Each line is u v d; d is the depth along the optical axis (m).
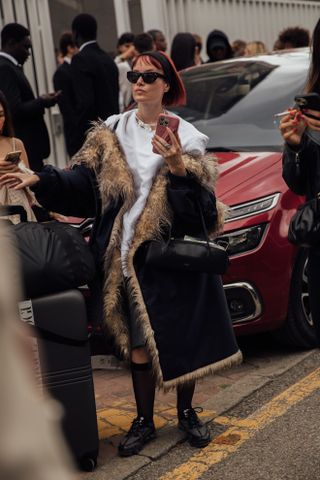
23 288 3.51
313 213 3.31
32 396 0.83
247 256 5.00
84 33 8.48
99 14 12.16
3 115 5.31
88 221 5.02
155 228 3.79
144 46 9.56
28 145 7.72
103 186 3.84
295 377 4.98
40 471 0.81
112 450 4.05
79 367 3.67
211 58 10.89
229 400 4.63
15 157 3.77
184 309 3.88
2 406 0.82
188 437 4.08
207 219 3.85
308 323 5.41
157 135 3.72
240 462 3.83
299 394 4.67
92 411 3.72
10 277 0.85
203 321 3.93
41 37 9.85
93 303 3.95
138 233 3.81
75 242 3.67
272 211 5.14
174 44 10.02
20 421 0.81
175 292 3.86
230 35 13.28
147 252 3.77
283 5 14.66
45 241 3.61
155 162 3.83
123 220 3.86
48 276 3.55
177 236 3.85
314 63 3.30
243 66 6.83
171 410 4.54
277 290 5.12
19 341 0.85
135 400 4.41
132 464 3.87
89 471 3.80
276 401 4.59
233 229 5.00
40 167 7.86
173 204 3.77
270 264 5.07
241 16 13.52
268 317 5.12
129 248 3.83
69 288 3.62
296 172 3.34
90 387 3.71
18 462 0.80
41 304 3.56
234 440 4.09
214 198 3.88
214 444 4.06
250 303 5.04
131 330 3.87
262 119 6.09
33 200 4.87
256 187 5.22
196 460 3.90
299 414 4.36
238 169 5.43
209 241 3.81
